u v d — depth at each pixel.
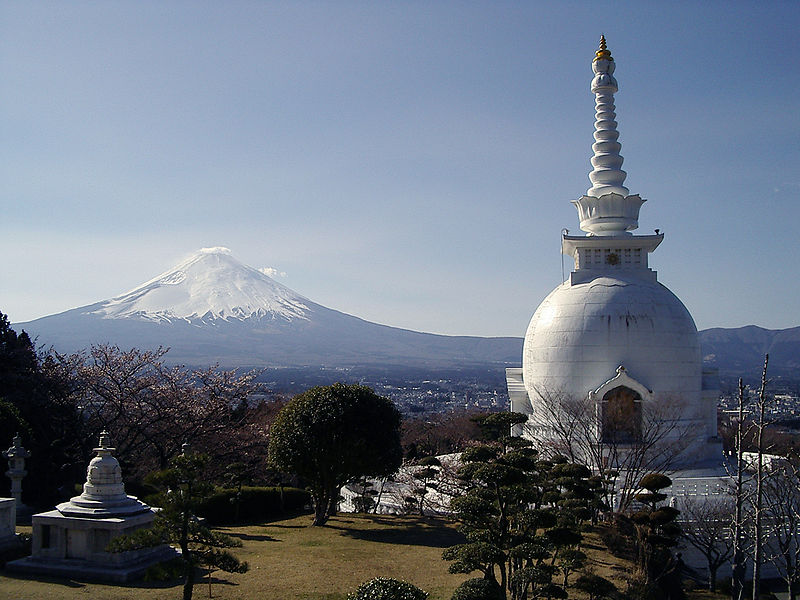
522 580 25.66
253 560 33.78
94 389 57.03
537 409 54.97
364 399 45.75
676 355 53.00
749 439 63.66
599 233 60.03
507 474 27.47
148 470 57.78
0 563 30.61
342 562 33.59
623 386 51.72
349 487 54.62
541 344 55.34
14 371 56.56
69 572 28.92
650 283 56.97
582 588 27.39
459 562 25.61
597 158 62.00
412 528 43.44
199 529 25.67
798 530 39.78
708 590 39.56
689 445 52.22
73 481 51.03
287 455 43.97
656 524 35.88
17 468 41.72
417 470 52.56
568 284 58.25
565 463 40.25
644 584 31.42
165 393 58.72
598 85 62.16
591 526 41.19
